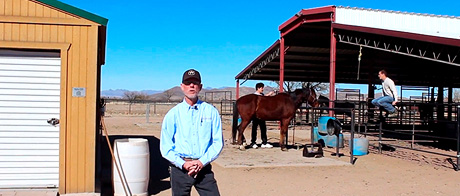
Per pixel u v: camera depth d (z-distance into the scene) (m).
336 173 9.34
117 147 6.74
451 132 14.50
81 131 6.68
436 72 25.61
